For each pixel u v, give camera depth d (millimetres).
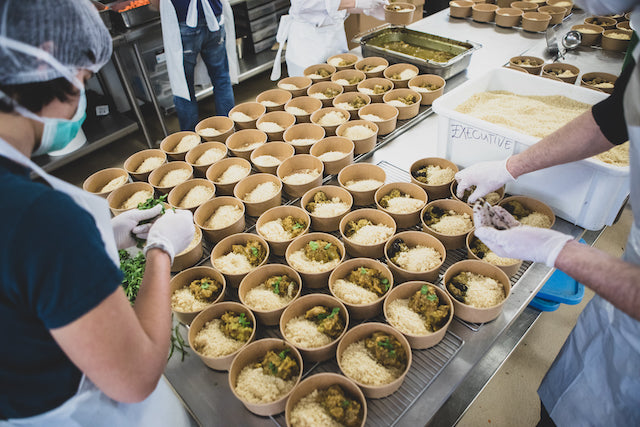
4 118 585
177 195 1529
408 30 2654
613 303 746
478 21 3000
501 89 1873
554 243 896
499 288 1124
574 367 1175
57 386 671
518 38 2732
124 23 2830
